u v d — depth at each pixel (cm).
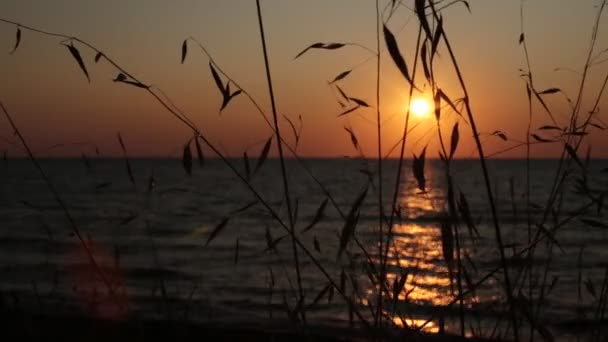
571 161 230
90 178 8119
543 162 15550
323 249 1577
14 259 1730
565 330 536
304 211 3484
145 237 2080
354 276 265
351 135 217
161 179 7906
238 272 1469
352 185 6366
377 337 220
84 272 1195
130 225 2181
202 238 2311
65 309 699
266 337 782
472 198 3709
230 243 2189
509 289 192
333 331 827
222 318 980
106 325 595
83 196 4978
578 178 230
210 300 1098
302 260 1427
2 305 505
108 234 2008
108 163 15450
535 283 288
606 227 219
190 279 1395
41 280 1144
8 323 479
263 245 2062
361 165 220
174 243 2114
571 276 696
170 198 4650
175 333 434
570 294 713
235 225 2667
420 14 178
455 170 218
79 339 571
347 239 198
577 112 229
